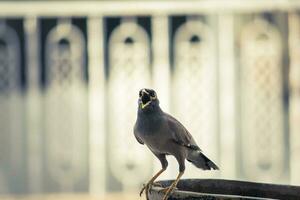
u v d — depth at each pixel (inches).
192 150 251.4
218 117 645.9
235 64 643.5
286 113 645.9
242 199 173.0
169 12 635.5
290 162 646.5
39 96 639.8
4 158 640.4
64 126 644.7
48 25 636.7
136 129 251.3
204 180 209.2
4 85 637.9
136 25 636.1
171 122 247.3
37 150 641.0
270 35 642.8
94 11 633.0
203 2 634.2
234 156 647.1
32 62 637.9
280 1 637.3
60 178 643.5
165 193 195.9
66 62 639.8
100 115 644.1
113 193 645.3
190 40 640.4
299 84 641.0
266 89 647.1
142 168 645.3
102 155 645.3
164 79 641.0
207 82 643.5
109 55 640.4
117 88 642.8
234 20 639.8
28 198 630.5
